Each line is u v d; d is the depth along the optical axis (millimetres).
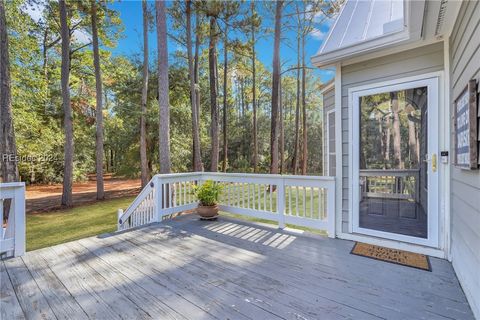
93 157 15039
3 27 5395
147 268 2559
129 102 11133
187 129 11547
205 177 5047
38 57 11508
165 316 1788
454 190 2469
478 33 1686
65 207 7645
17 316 1808
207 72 13805
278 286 2176
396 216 3064
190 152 11531
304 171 13977
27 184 12586
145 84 9734
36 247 4223
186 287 2180
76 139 13531
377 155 3236
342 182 3400
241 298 2002
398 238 2984
